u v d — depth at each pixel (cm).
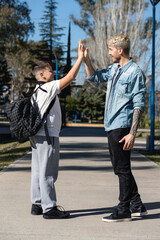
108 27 3866
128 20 3700
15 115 392
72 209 454
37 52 5147
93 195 534
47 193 408
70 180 656
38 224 389
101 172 757
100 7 3947
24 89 5634
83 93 5047
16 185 601
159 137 1291
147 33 3562
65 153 1107
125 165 400
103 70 428
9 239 339
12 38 3425
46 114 400
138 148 1370
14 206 465
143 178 699
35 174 427
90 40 4122
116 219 398
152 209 457
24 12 3341
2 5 3303
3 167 806
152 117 1200
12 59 5594
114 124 396
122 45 401
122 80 396
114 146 397
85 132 2586
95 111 4962
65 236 350
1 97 6325
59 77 5062
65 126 3722
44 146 403
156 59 3528
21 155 1048
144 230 372
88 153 1116
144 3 3616
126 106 396
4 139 1916
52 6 5438
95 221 402
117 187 598
